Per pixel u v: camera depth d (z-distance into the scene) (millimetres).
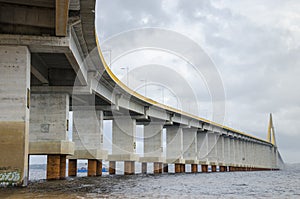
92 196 19453
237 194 23875
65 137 33688
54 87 33438
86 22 22969
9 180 22359
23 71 23234
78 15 22375
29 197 18344
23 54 23375
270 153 154500
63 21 21203
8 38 23172
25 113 22938
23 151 22594
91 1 19688
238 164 108438
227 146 98125
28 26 23453
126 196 19938
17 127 22750
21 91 23078
